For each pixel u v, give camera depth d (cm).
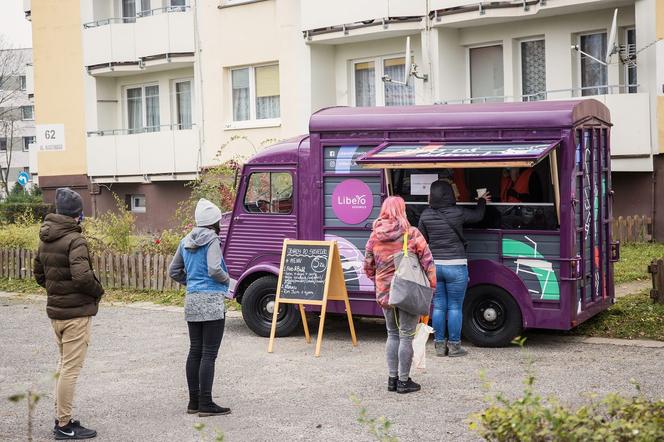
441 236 1015
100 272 1705
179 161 2675
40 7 3022
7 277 1931
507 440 496
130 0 2923
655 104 1830
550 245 1026
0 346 1195
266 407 838
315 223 1155
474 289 1063
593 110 1097
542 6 1912
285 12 2362
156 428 784
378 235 874
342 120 1132
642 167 1842
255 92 2512
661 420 491
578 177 1044
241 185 1211
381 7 2136
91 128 2961
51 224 770
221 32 2536
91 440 756
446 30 2098
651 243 1842
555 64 2008
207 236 816
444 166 1000
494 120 1045
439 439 716
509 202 1043
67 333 764
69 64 2994
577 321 1038
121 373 1005
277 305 1112
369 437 730
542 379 898
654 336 1081
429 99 2108
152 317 1391
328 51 2348
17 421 826
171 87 2853
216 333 820
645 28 1828
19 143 8812
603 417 536
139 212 2872
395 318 880
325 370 984
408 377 872
